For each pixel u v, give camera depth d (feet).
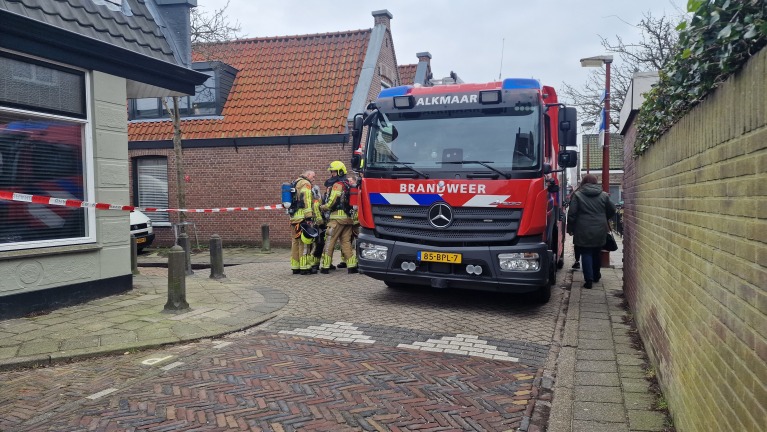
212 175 51.39
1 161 20.02
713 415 8.65
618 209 71.26
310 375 14.98
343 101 50.08
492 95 22.25
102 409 12.75
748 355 7.13
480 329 19.94
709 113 9.56
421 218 22.21
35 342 17.37
